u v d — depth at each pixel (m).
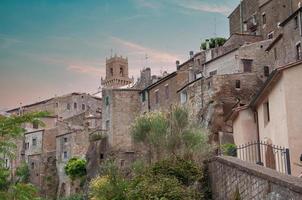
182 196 20.95
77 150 76.25
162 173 22.86
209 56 59.91
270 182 14.55
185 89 53.66
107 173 29.12
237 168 18.11
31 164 81.94
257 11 63.62
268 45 51.75
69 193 71.38
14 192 13.49
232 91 48.41
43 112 14.98
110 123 66.56
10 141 14.16
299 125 24.69
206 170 22.66
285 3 57.56
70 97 101.94
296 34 43.03
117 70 143.75
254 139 31.55
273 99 27.39
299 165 23.25
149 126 29.11
